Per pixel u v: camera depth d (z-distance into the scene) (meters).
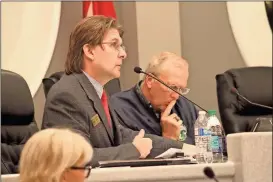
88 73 4.68
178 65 5.84
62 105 4.42
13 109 5.11
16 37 7.94
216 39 9.31
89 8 8.23
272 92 6.84
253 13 9.41
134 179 3.33
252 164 3.33
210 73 9.26
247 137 3.33
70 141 2.62
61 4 8.42
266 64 9.41
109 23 4.73
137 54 8.75
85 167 2.64
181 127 5.76
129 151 4.13
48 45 8.14
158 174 3.36
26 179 2.57
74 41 4.70
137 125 5.70
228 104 6.65
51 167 2.55
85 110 4.43
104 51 4.66
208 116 5.04
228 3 9.34
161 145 4.92
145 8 8.80
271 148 3.34
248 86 6.75
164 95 5.75
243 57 9.38
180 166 3.39
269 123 4.66
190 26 9.20
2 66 7.80
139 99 5.84
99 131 4.49
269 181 3.33
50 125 4.38
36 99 7.98
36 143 2.59
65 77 4.63
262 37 9.43
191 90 9.15
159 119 5.82
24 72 7.95
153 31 8.84
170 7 8.95
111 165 3.66
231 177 3.42
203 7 9.27
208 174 3.07
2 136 4.99
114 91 6.28
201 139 4.49
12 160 5.01
